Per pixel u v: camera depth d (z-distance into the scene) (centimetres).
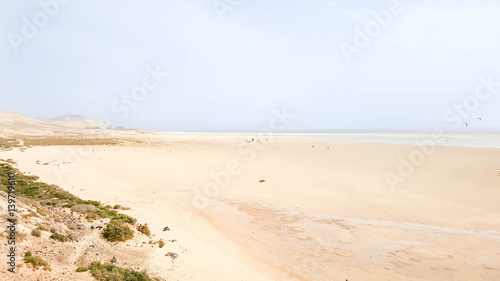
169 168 4125
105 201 2380
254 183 3300
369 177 3603
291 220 2134
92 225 1570
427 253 1582
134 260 1248
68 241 1260
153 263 1252
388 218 2158
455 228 1938
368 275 1373
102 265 1071
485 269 1407
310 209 2391
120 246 1376
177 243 1566
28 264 920
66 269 990
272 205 2500
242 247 1669
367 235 1844
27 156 4484
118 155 5191
